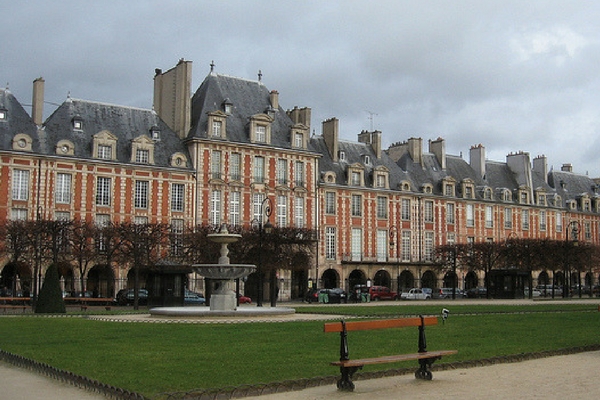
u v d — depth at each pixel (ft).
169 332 80.48
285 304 193.26
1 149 189.37
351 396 44.62
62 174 198.49
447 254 254.47
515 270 240.32
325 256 245.24
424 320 52.80
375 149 273.33
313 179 242.78
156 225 183.62
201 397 42.63
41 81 200.85
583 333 81.30
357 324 48.37
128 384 46.03
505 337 76.23
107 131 206.18
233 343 68.69
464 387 47.24
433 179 283.59
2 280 197.47
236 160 226.79
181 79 225.56
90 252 178.81
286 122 245.24
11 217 190.19
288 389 46.50
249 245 185.68
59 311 130.62
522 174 313.73
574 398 43.19
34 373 53.06
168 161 215.72
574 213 329.72
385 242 262.26
